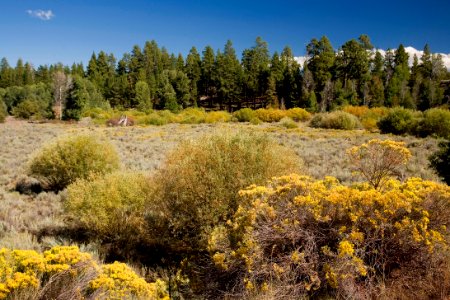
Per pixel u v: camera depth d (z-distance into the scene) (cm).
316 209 375
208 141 569
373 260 372
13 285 300
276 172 545
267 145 579
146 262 540
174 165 553
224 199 508
